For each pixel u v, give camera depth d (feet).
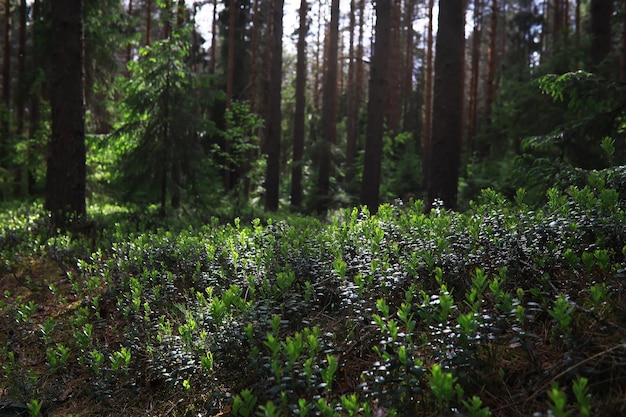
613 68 38.34
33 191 60.59
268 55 84.02
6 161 54.75
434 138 28.43
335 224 16.07
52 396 10.96
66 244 21.85
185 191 33.86
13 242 24.43
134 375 11.22
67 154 27.66
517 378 7.80
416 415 7.20
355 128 88.53
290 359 7.63
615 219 9.70
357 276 10.14
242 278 13.32
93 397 10.55
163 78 32.04
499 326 8.55
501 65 91.71
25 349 13.61
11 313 15.28
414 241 12.54
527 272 9.97
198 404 9.78
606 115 18.62
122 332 13.47
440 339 8.40
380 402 7.40
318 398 7.26
